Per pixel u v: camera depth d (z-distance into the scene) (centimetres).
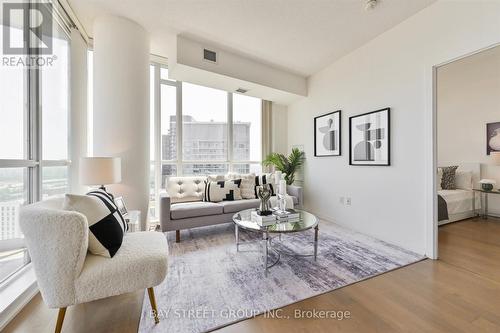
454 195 351
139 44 257
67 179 256
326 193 372
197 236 294
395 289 172
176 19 248
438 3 220
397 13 239
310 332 129
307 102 414
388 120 268
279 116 472
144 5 227
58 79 238
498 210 370
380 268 205
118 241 136
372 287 175
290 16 243
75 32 259
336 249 249
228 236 293
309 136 411
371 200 293
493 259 223
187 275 192
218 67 307
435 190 226
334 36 282
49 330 131
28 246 114
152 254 135
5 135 167
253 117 462
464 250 245
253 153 463
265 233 196
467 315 143
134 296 163
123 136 249
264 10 234
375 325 134
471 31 196
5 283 159
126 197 252
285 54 327
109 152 245
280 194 245
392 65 265
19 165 172
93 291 118
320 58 340
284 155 474
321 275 192
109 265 123
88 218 130
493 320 138
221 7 230
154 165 366
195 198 338
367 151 296
